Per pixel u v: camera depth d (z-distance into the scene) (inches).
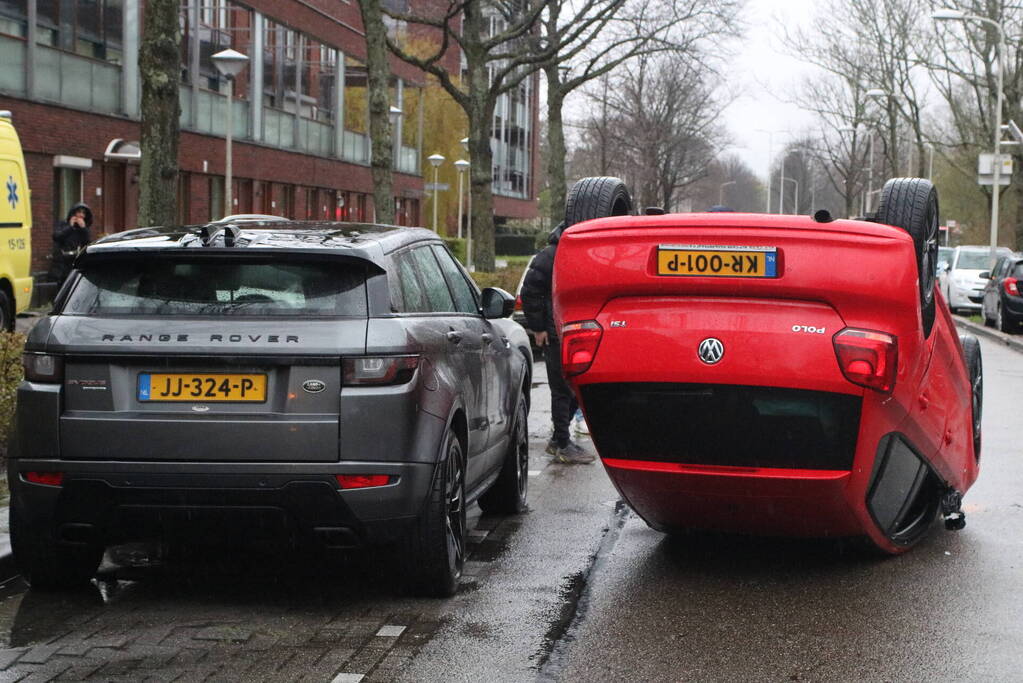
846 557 266.5
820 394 224.2
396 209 2063.2
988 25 1688.0
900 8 1887.3
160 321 214.7
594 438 246.4
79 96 1037.8
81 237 748.6
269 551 267.3
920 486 271.7
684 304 228.8
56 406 214.1
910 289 219.5
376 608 225.1
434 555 224.8
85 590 236.5
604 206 276.4
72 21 1020.5
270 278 219.5
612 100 2209.6
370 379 213.3
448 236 2281.0
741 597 234.1
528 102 3336.6
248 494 211.2
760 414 227.9
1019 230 1733.5
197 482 211.2
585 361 235.8
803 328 221.8
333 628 212.4
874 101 2282.2
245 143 1381.6
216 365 213.3
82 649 199.6
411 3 1407.5
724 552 270.4
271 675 187.3
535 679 186.4
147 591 235.9
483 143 1160.8
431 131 2244.1
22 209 640.4
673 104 2240.4
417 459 218.7
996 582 246.2
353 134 1807.3
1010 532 292.7
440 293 259.1
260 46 1429.6
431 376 226.2
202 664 192.4
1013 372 726.5
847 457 228.2
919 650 201.9
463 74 2375.7
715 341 225.8
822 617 220.8
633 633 210.5
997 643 206.1
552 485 354.6
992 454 408.8
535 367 732.7
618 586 241.8
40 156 979.3
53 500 214.8
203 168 1270.9
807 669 192.2
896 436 240.2
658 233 227.3
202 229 224.2
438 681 185.0
